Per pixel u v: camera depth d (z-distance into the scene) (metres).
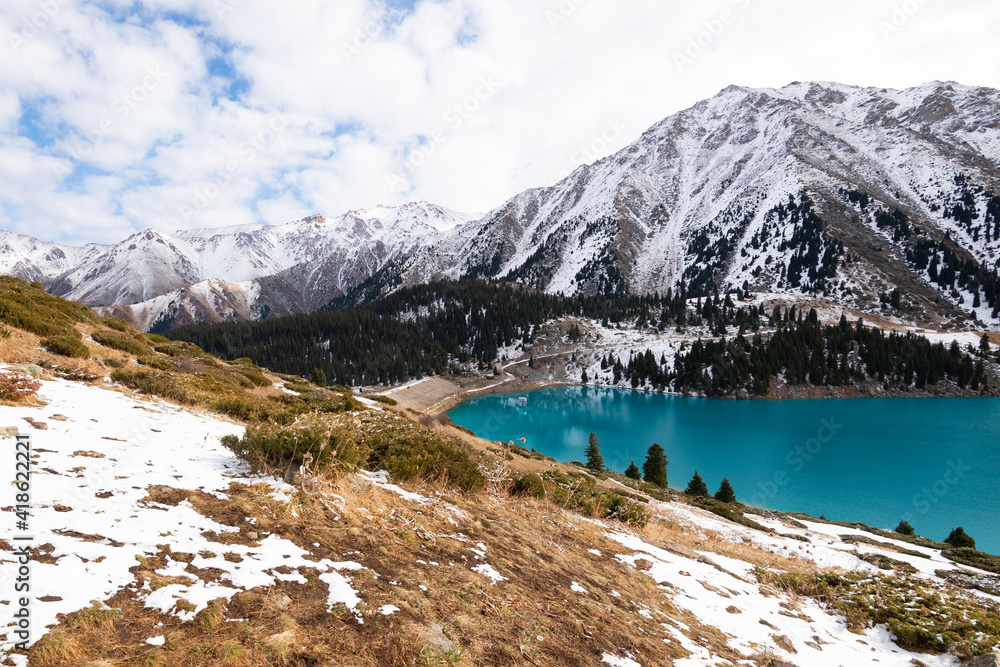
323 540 4.74
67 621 2.63
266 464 6.46
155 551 3.67
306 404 26.53
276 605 3.38
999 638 6.91
